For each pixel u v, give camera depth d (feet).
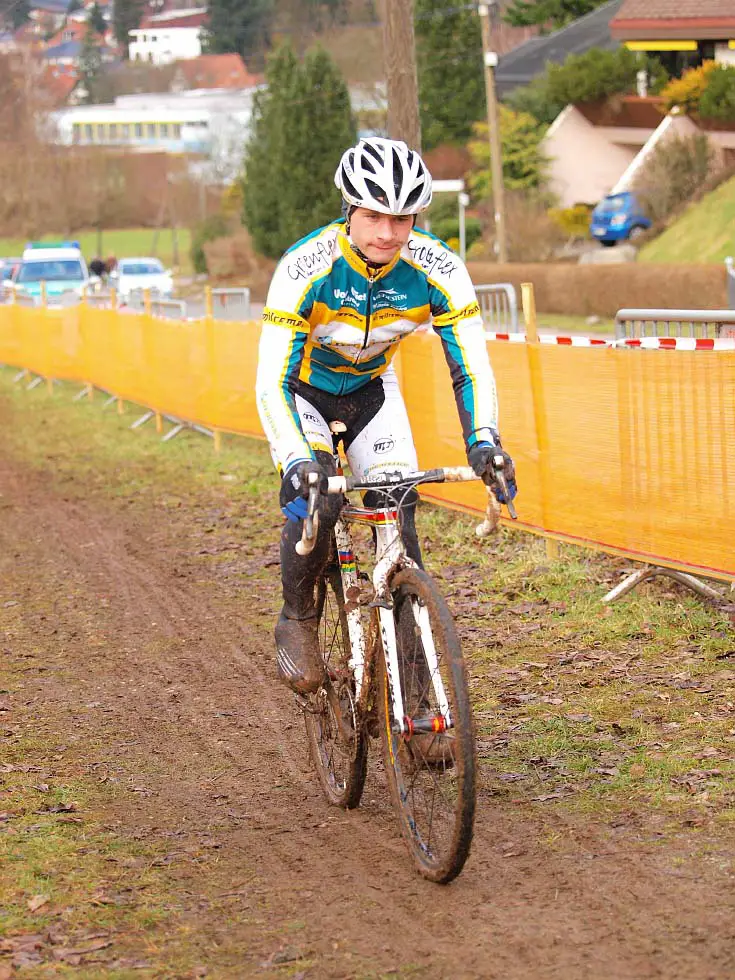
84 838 16.80
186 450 51.90
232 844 16.51
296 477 14.87
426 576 14.61
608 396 25.85
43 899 14.78
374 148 15.07
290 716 21.85
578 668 22.40
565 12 220.64
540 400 28.22
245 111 347.56
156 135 390.83
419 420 33.96
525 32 297.33
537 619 25.46
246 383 47.06
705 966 12.39
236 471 46.39
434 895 14.49
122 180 326.85
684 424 23.77
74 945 13.73
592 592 26.53
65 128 334.85
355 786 16.94
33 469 51.80
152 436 56.59
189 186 296.92
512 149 172.04
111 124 388.37
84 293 71.36
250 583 31.58
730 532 23.03
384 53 45.11
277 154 182.19
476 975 12.65
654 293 96.43
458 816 13.79
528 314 28.32
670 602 25.22
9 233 307.37
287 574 16.88
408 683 15.21
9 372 92.07
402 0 44.32
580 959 12.75
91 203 304.50
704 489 23.50
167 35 493.77
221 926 14.11
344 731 17.11
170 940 13.80
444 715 14.30
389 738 15.58
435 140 216.54
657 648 22.91
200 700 23.08
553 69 168.55
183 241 319.68
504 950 13.08
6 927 14.14
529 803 16.84
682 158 138.72
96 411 66.59
